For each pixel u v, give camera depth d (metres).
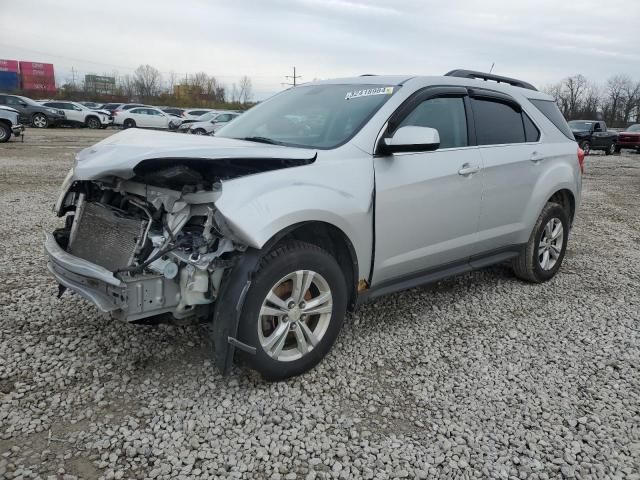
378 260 3.59
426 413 2.99
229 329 2.88
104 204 3.28
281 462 2.55
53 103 31.17
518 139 4.78
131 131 3.69
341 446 2.67
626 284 5.32
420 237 3.85
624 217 9.30
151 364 3.35
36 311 4.02
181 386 3.13
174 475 2.43
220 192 2.84
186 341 3.65
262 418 2.87
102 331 3.74
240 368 3.33
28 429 2.69
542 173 4.88
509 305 4.64
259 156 2.96
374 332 3.98
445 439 2.76
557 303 4.72
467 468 2.57
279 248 3.03
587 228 8.20
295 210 2.97
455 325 4.18
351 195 3.31
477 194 4.22
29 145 18.59
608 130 27.41
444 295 4.82
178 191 2.89
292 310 3.11
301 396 3.08
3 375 3.16
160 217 3.01
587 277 5.53
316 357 3.29
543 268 5.19
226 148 2.96
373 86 4.03
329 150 3.39
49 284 4.58
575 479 2.52
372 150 3.53
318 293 3.28
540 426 2.90
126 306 2.79
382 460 2.59
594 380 3.40
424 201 3.79
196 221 2.96
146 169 2.82
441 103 4.11
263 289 2.92
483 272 5.57
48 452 2.54
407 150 3.48
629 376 3.46
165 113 32.97
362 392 3.18
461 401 3.12
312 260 3.10
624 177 16.25
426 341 3.87
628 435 2.85
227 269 3.00
